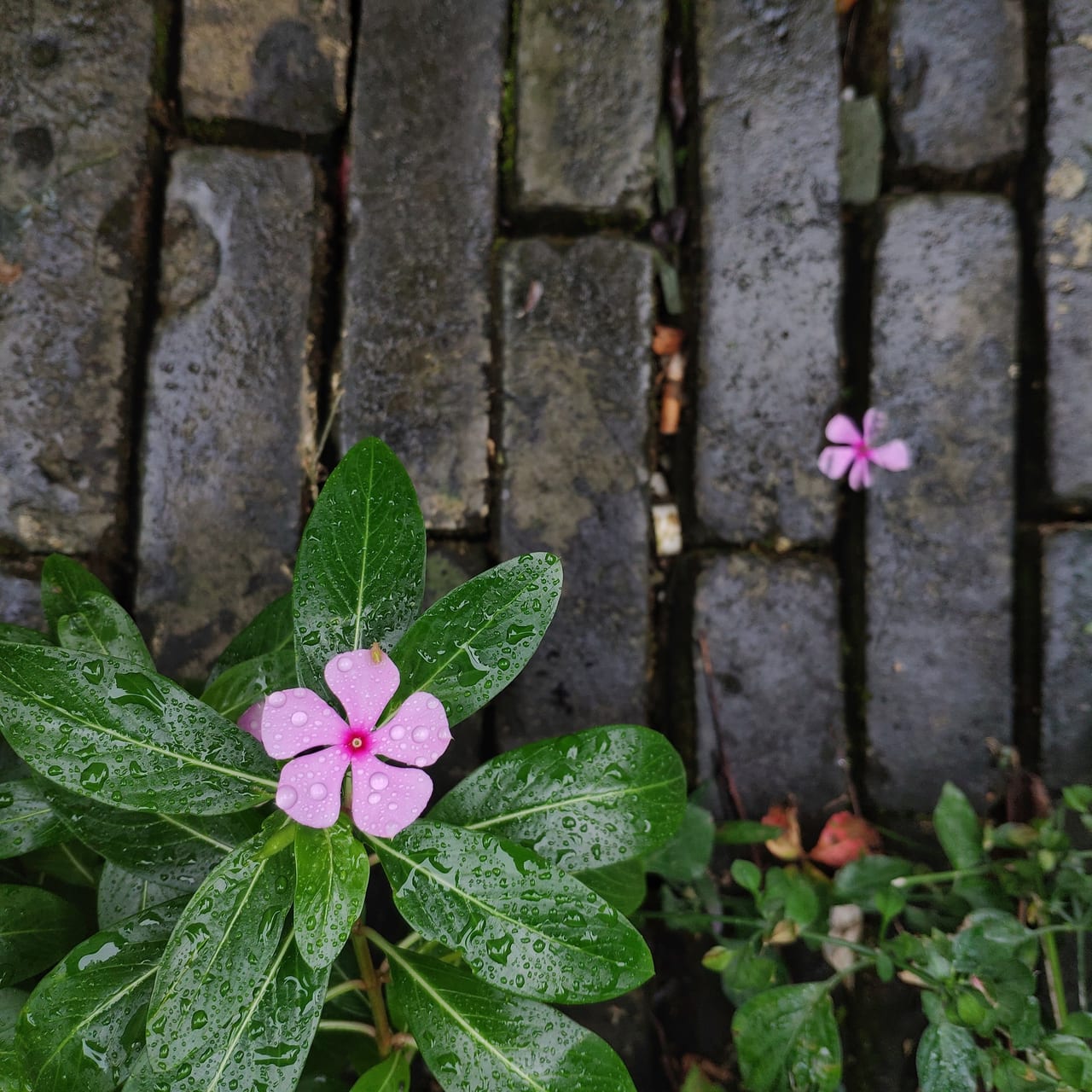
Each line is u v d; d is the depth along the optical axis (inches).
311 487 20.4
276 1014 15.2
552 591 15.6
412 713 15.1
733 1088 20.1
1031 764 20.4
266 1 20.5
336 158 21.0
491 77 20.7
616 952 15.3
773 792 20.4
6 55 20.1
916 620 20.6
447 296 20.6
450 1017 16.0
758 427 20.7
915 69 20.9
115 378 20.2
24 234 20.1
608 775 16.5
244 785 15.4
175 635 20.0
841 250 20.9
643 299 20.7
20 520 19.9
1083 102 20.7
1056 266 20.7
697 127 21.0
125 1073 15.7
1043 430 20.6
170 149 20.5
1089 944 19.8
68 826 16.1
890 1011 20.0
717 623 20.6
